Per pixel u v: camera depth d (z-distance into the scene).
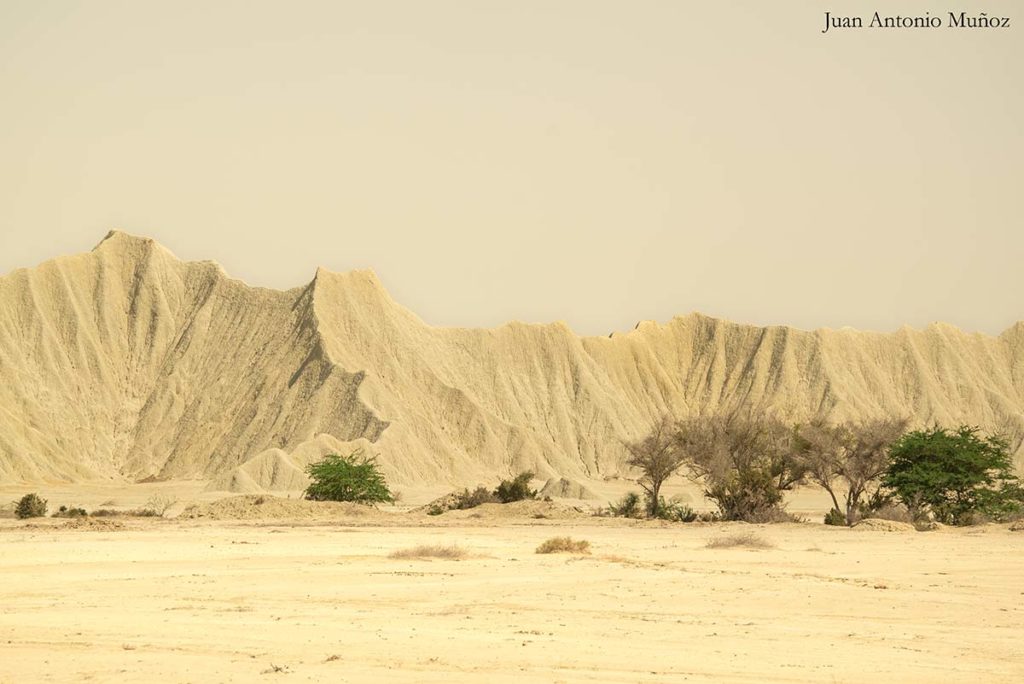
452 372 188.88
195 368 180.75
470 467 162.75
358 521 83.00
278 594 36.75
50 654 24.97
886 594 38.81
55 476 151.75
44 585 38.72
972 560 54.09
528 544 60.69
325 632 28.45
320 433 158.50
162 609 32.78
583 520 87.00
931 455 93.06
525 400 189.12
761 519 89.69
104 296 186.88
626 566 47.06
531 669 23.80
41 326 176.88
